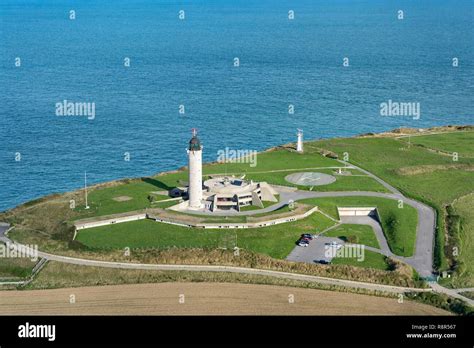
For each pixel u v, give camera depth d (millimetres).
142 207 179000
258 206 177625
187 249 152250
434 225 172250
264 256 149625
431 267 148875
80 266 146500
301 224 168625
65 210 179125
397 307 129500
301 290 135875
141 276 141750
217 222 164875
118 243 157125
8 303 131875
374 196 191875
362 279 140875
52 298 133750
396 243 160375
